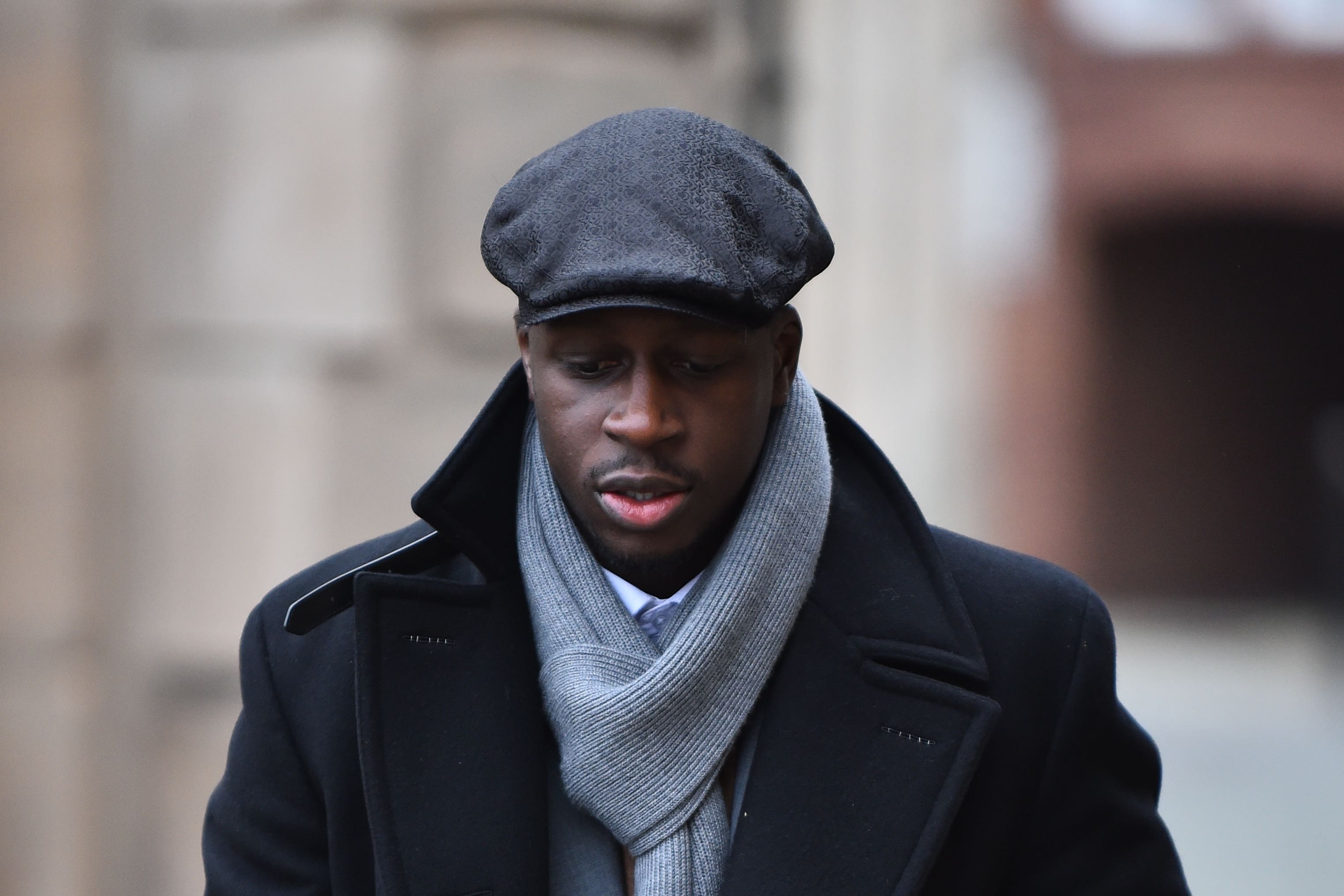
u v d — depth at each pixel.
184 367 11.75
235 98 11.59
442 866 5.74
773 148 14.19
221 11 11.56
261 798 6.29
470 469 5.98
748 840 5.73
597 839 5.87
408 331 11.59
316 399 11.64
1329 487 51.44
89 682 11.93
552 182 5.22
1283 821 22.80
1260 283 53.94
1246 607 52.06
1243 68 46.84
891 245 16.23
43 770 11.91
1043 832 6.14
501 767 5.85
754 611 5.69
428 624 6.02
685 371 5.22
